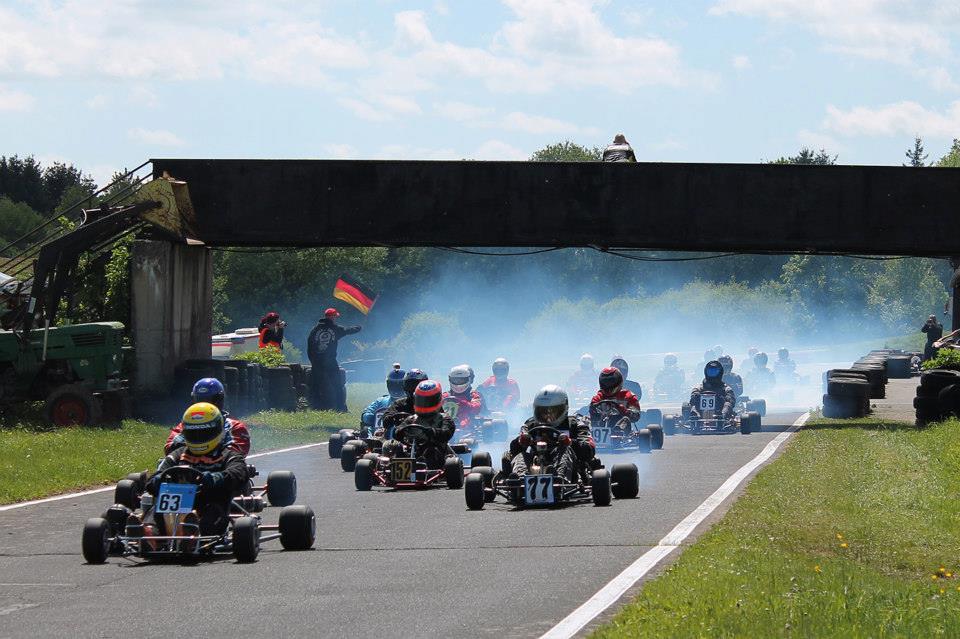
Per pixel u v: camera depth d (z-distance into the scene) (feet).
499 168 313.94
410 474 188.14
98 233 296.51
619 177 312.71
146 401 309.63
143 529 124.06
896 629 89.04
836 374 363.15
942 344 328.70
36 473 200.85
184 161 316.40
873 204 311.27
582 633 87.20
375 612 96.78
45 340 278.26
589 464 171.12
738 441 267.18
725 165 312.29
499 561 120.06
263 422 314.76
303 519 129.80
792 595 98.22
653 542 128.98
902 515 154.20
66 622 95.35
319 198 315.78
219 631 90.94
